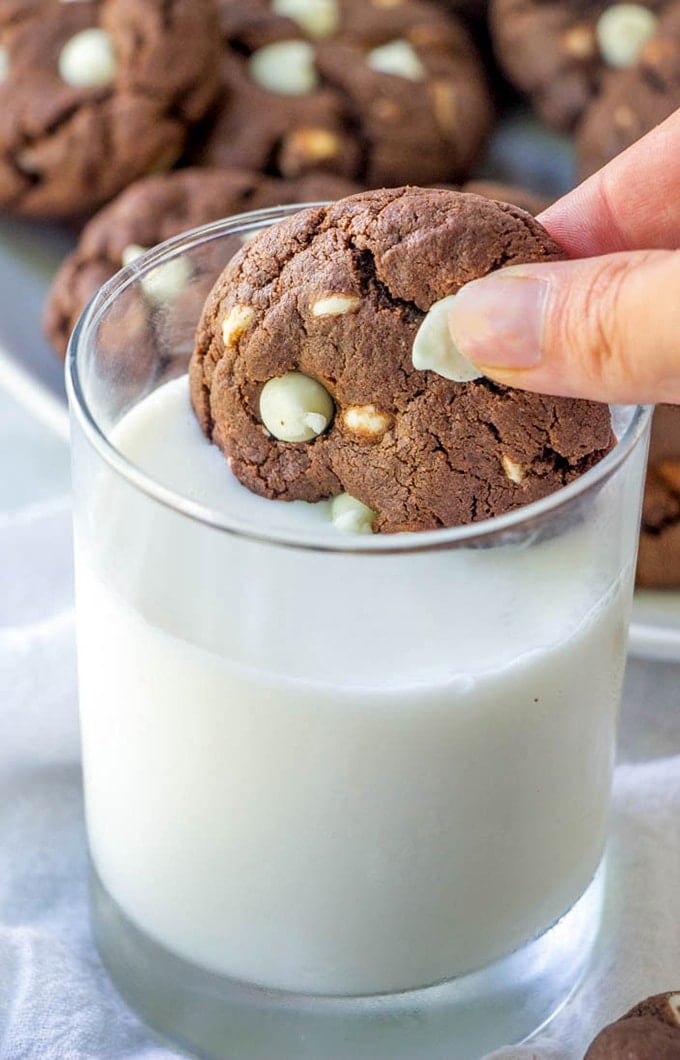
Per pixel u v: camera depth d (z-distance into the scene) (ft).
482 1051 1.23
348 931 1.16
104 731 1.17
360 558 1.03
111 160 1.84
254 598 1.06
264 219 1.20
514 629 1.08
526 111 2.17
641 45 2.04
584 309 1.03
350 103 1.94
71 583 1.52
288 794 1.11
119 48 1.86
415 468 1.10
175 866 1.17
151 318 1.20
